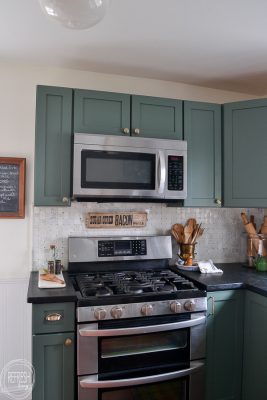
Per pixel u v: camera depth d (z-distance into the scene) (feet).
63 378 5.16
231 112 7.13
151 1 4.75
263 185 6.78
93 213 7.21
